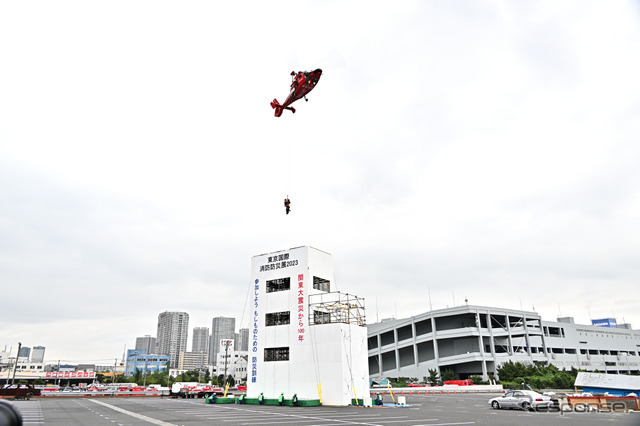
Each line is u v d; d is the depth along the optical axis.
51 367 160.50
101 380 141.00
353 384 36.69
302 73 26.75
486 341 95.50
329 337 36.97
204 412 29.08
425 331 103.31
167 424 20.86
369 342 113.00
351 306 40.12
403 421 22.27
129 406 36.47
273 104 30.56
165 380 133.25
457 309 94.38
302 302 39.53
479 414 26.98
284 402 36.62
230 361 149.12
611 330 119.56
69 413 28.72
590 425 19.92
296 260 41.09
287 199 39.44
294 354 38.69
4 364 154.00
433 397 53.62
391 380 94.56
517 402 30.98
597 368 106.19
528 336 99.56
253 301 43.06
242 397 40.44
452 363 91.69
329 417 24.73
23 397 51.97
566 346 105.81
